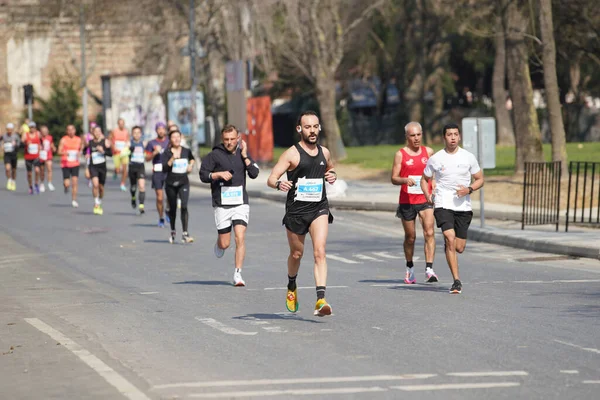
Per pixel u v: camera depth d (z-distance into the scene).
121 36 189.62
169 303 34.59
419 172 38.97
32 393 21.16
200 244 54.66
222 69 166.75
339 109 187.00
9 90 188.38
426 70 168.75
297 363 24.14
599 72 152.88
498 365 23.78
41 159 93.56
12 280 41.41
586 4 98.25
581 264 45.75
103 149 72.69
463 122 57.31
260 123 124.94
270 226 64.88
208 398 20.50
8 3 188.00
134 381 22.16
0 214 72.38
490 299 34.78
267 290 37.78
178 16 159.12
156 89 166.50
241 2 138.00
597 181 75.81
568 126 157.50
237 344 26.72
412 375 22.70
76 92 184.38
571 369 23.33
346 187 82.69
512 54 85.25
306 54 124.69
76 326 29.78
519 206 70.06
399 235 59.44
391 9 162.38
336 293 36.59
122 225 64.81
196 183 105.00
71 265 46.44
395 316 31.19
